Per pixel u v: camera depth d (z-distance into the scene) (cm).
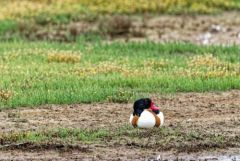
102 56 2809
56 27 3738
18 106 1991
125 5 4300
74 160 1509
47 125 1795
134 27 3731
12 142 1620
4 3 4388
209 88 2242
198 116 1911
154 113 1728
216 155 1564
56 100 2031
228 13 4316
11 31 3584
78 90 2138
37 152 1556
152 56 2878
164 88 2219
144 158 1528
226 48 3033
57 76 2364
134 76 2358
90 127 1769
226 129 1772
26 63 2642
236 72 2461
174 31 3700
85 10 4206
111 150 1574
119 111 1950
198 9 4303
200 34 3634
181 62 2677
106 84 2255
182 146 1606
